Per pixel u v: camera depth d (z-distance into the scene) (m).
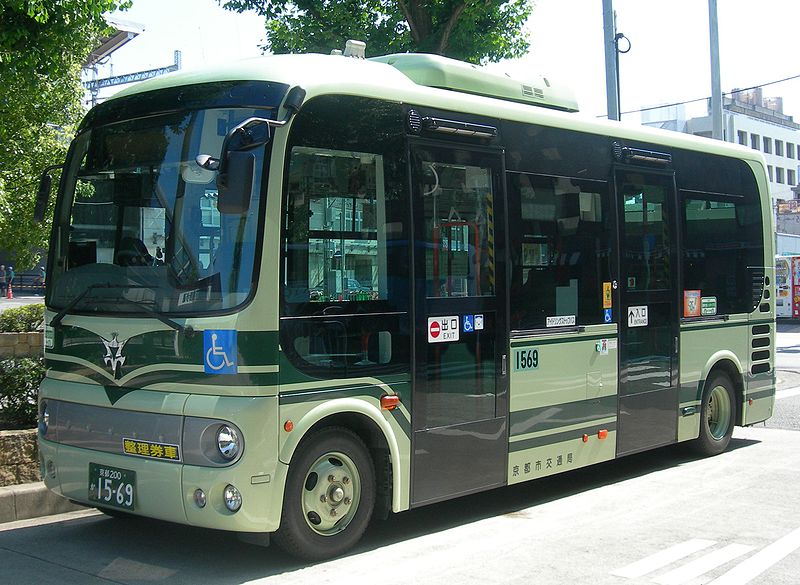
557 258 7.36
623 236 8.09
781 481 8.27
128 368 5.59
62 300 6.13
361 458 5.89
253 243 5.29
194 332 5.32
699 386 9.05
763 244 10.13
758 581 5.39
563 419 7.35
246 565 5.66
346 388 5.67
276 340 5.28
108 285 5.80
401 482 6.01
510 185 6.99
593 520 6.88
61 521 6.78
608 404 7.83
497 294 6.77
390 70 6.46
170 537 6.32
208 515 5.19
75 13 7.95
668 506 7.32
